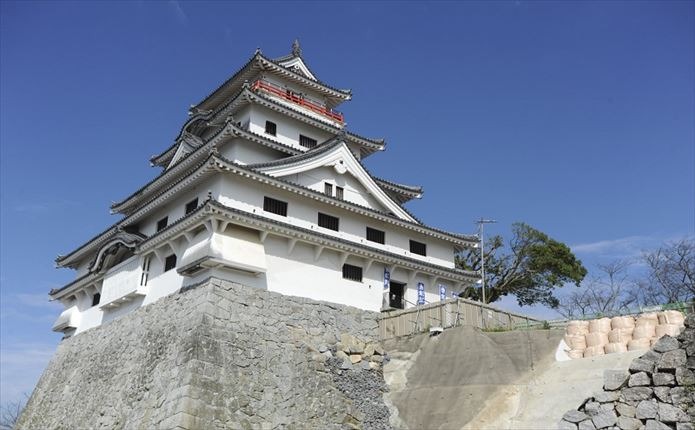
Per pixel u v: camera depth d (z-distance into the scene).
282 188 30.72
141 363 28.06
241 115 37.09
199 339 24.58
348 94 43.53
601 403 16.50
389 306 33.41
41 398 36.97
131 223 37.09
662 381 15.83
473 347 25.05
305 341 27.94
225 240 27.45
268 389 25.53
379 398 27.38
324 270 31.12
